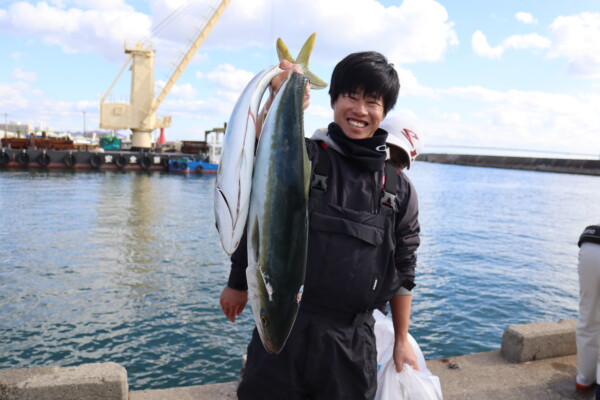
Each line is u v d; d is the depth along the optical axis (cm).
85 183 3834
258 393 166
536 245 1939
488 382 359
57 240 1750
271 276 143
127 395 305
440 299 1128
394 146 257
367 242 157
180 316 982
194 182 4338
